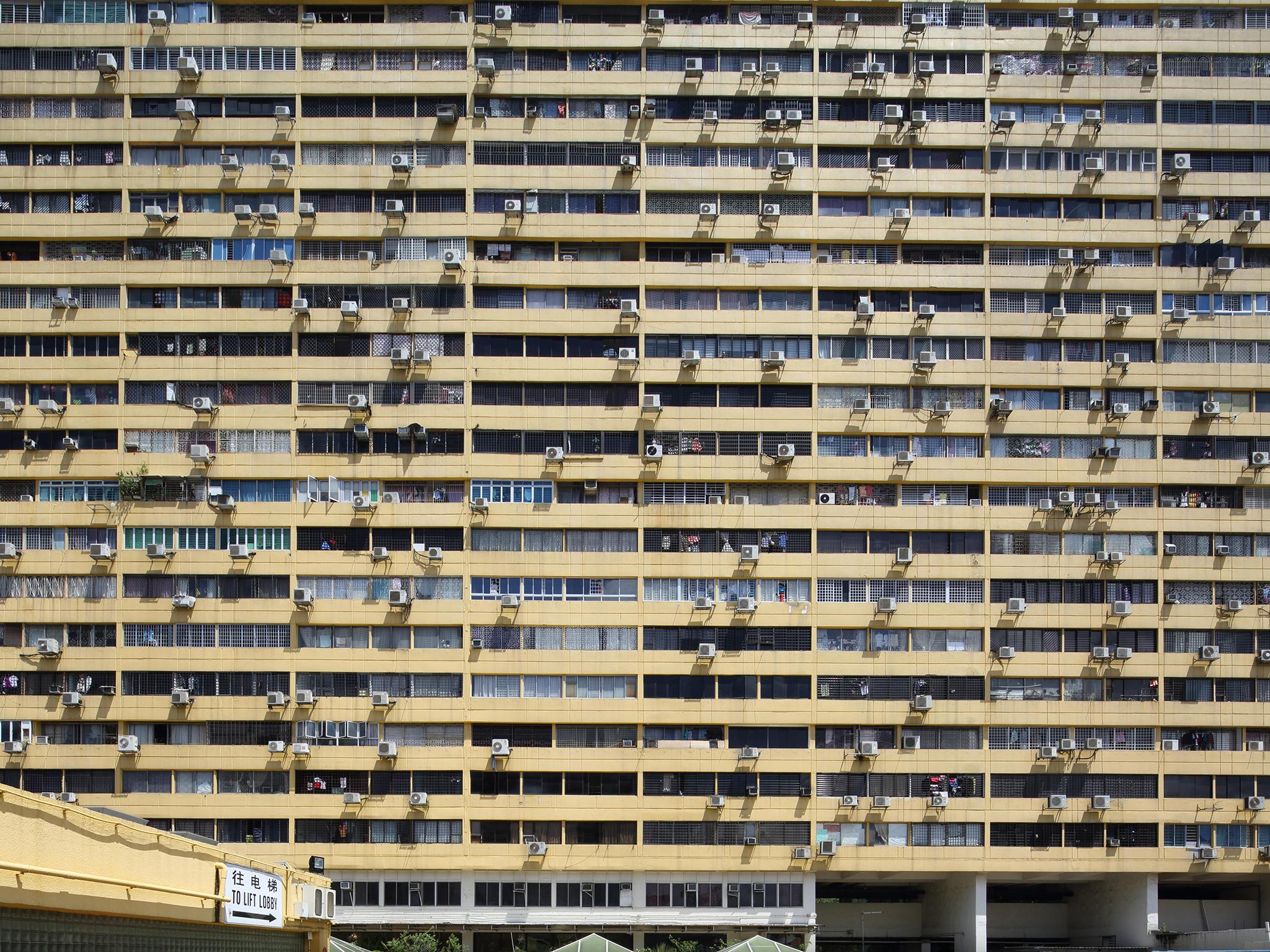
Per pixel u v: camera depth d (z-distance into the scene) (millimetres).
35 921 18688
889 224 47844
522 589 46188
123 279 46969
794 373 47312
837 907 52000
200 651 45562
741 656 46125
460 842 45062
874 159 48250
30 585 45969
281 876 29891
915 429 47281
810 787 45688
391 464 46438
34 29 47500
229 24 47625
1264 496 47938
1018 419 47469
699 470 46812
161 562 46031
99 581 46062
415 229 47188
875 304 48031
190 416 46594
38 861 17625
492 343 47000
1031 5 48625
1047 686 46719
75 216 47094
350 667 45594
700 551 46625
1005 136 48344
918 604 46688
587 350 47156
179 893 23031
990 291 48000
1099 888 50156
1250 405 48375
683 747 45781
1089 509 47375
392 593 45156
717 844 45406
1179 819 46250
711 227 47562
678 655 46000
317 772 45250
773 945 39625
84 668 45531
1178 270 48344
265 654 45562
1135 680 46906
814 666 46250
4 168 47312
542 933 45656
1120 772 46438
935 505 47250
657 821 45438
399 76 47500
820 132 48031
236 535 46250
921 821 45812
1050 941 51844
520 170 47406
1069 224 48281
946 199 48375
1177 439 47938
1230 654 47125
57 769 45062
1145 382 48000
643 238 47375
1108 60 48875
